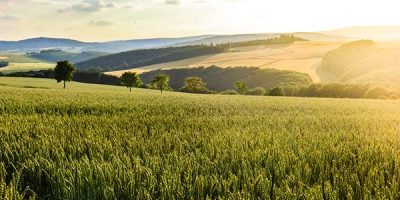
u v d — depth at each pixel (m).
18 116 10.74
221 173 4.45
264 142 6.31
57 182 3.94
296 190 3.70
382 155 5.41
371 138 7.23
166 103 19.25
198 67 184.00
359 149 5.77
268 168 4.55
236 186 3.88
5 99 19.62
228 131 7.66
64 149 5.55
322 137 7.19
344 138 7.39
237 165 4.74
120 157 4.92
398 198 3.70
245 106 18.73
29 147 5.46
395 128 9.67
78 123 8.69
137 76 92.56
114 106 15.75
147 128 8.34
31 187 4.09
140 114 12.05
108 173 4.04
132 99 23.75
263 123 9.68
